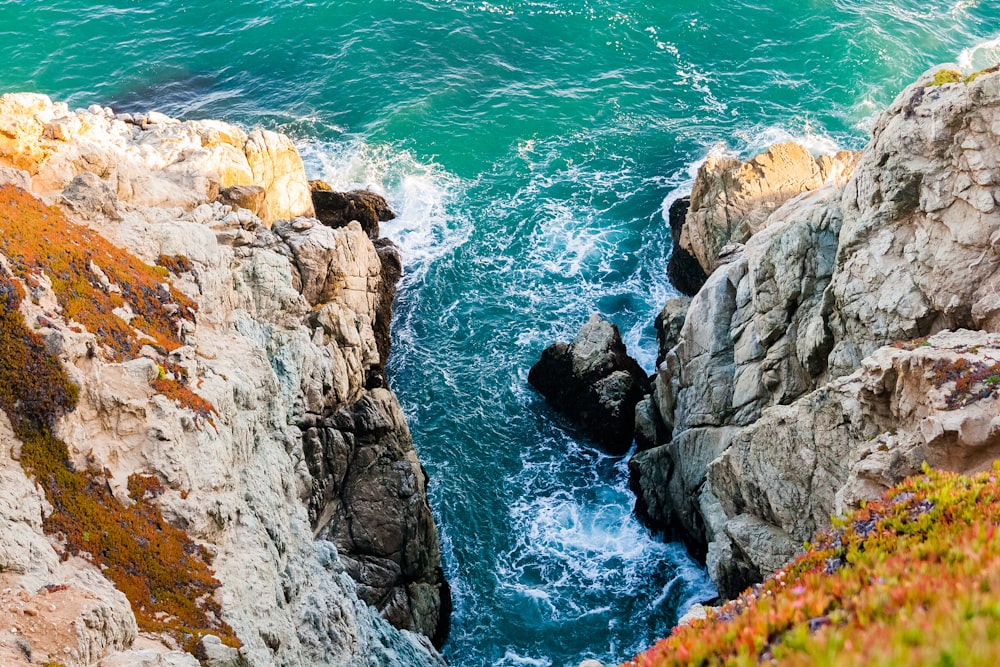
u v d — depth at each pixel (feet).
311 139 208.44
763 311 132.87
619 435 151.43
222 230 141.90
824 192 155.02
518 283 179.42
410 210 192.24
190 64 231.30
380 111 215.51
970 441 87.51
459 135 209.97
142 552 86.79
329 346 142.61
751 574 119.85
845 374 117.80
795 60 230.07
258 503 104.53
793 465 114.93
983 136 104.83
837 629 41.73
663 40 238.07
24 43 232.73
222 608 87.81
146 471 93.04
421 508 133.80
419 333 170.60
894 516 63.36
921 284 109.40
